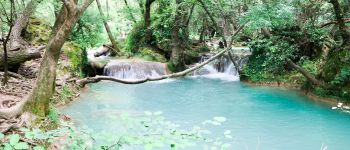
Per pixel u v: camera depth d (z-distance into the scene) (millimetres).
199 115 11172
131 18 24688
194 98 13609
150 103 12656
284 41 14617
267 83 16406
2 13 10914
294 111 11641
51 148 5781
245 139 8984
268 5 13500
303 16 14273
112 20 28141
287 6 13297
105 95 13547
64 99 11602
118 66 18875
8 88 9953
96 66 18484
